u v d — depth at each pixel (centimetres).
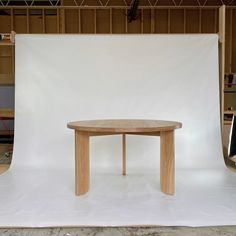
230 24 656
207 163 332
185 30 652
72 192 245
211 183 269
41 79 342
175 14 656
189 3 650
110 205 214
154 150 337
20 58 342
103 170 319
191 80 346
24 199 227
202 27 657
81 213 198
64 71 343
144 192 244
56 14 673
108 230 176
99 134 250
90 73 344
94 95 343
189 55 346
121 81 345
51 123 339
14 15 666
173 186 238
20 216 193
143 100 343
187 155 336
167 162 239
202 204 215
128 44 345
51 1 668
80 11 656
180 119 341
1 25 668
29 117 340
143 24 659
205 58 346
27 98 341
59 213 198
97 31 662
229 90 633
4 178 287
